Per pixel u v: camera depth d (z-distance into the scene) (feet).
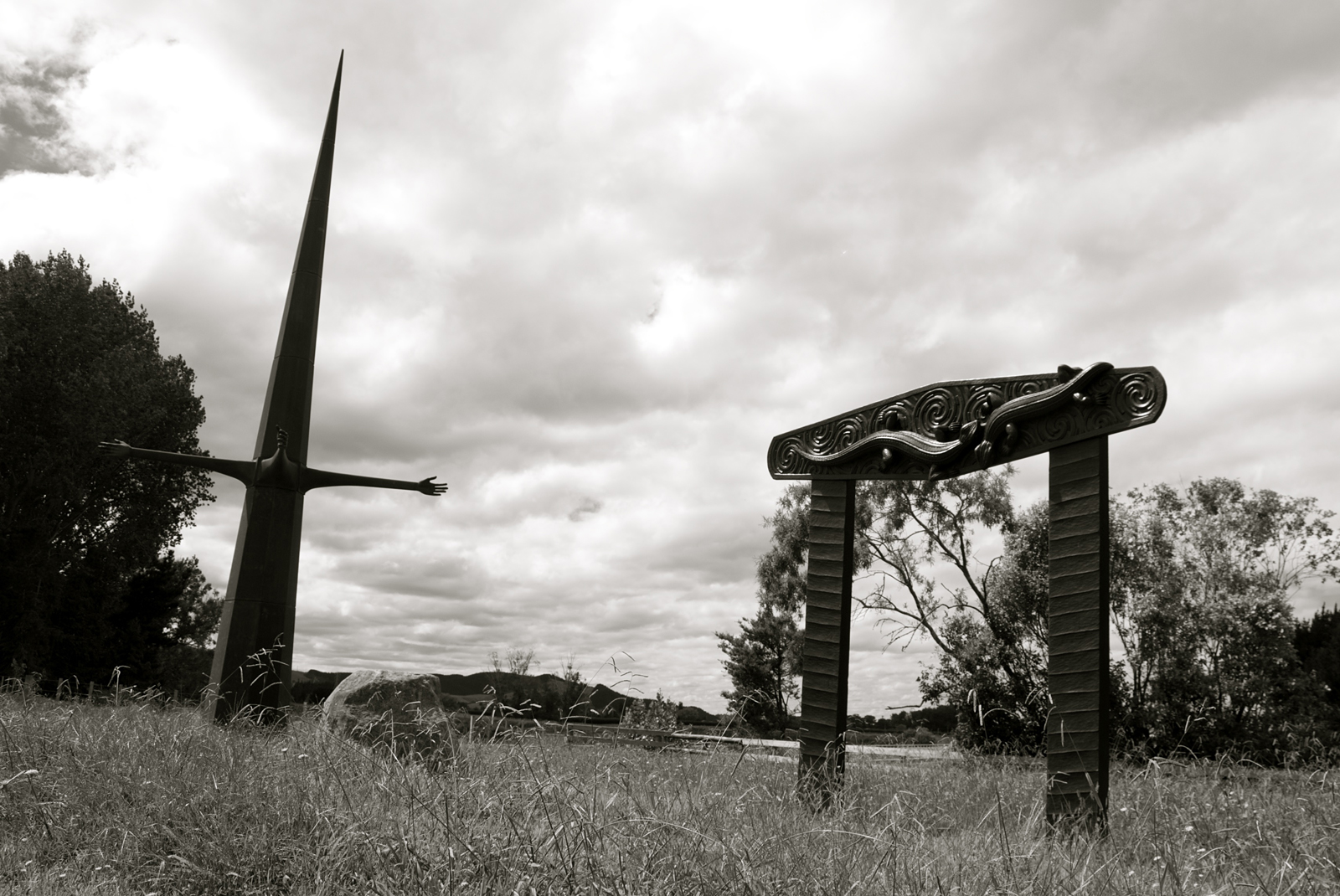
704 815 14.97
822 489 30.09
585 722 21.20
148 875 14.06
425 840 13.75
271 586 47.42
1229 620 51.55
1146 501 62.59
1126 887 12.60
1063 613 22.21
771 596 97.86
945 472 26.27
